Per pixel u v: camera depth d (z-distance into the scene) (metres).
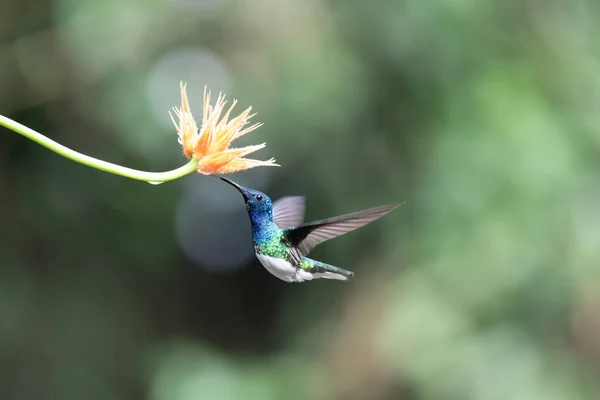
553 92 12.11
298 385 12.71
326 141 12.34
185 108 4.18
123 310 13.93
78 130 12.77
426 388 11.24
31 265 13.02
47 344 12.88
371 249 12.95
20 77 12.04
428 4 11.70
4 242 12.78
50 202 13.11
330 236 5.06
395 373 11.58
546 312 11.34
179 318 15.02
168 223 14.16
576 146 11.76
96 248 13.64
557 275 11.34
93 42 11.98
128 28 12.01
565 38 12.35
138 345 14.00
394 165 12.34
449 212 11.91
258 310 15.91
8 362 12.48
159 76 12.43
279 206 5.78
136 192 13.51
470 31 11.91
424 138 12.09
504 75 11.99
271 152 12.47
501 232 11.52
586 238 11.35
